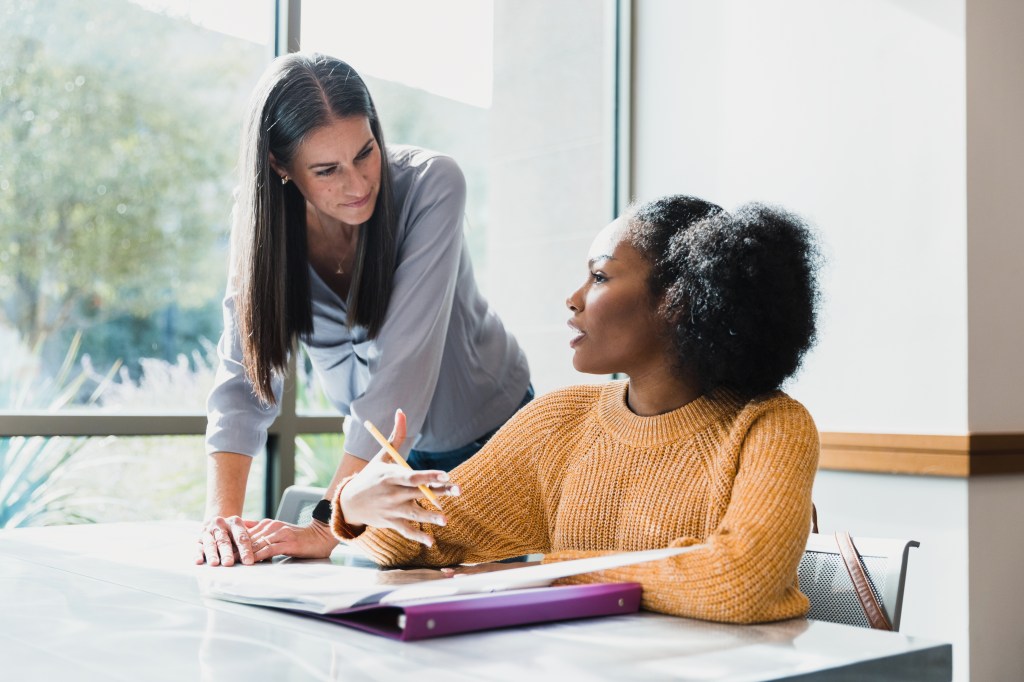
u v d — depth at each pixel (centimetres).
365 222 135
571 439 100
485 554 101
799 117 247
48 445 193
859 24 235
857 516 229
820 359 238
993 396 218
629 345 92
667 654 60
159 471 210
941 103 219
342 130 126
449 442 159
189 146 224
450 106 275
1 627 67
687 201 96
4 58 198
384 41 254
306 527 111
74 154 208
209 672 54
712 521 84
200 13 224
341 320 145
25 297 200
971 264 215
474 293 159
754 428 85
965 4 216
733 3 264
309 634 65
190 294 224
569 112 296
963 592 210
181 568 97
